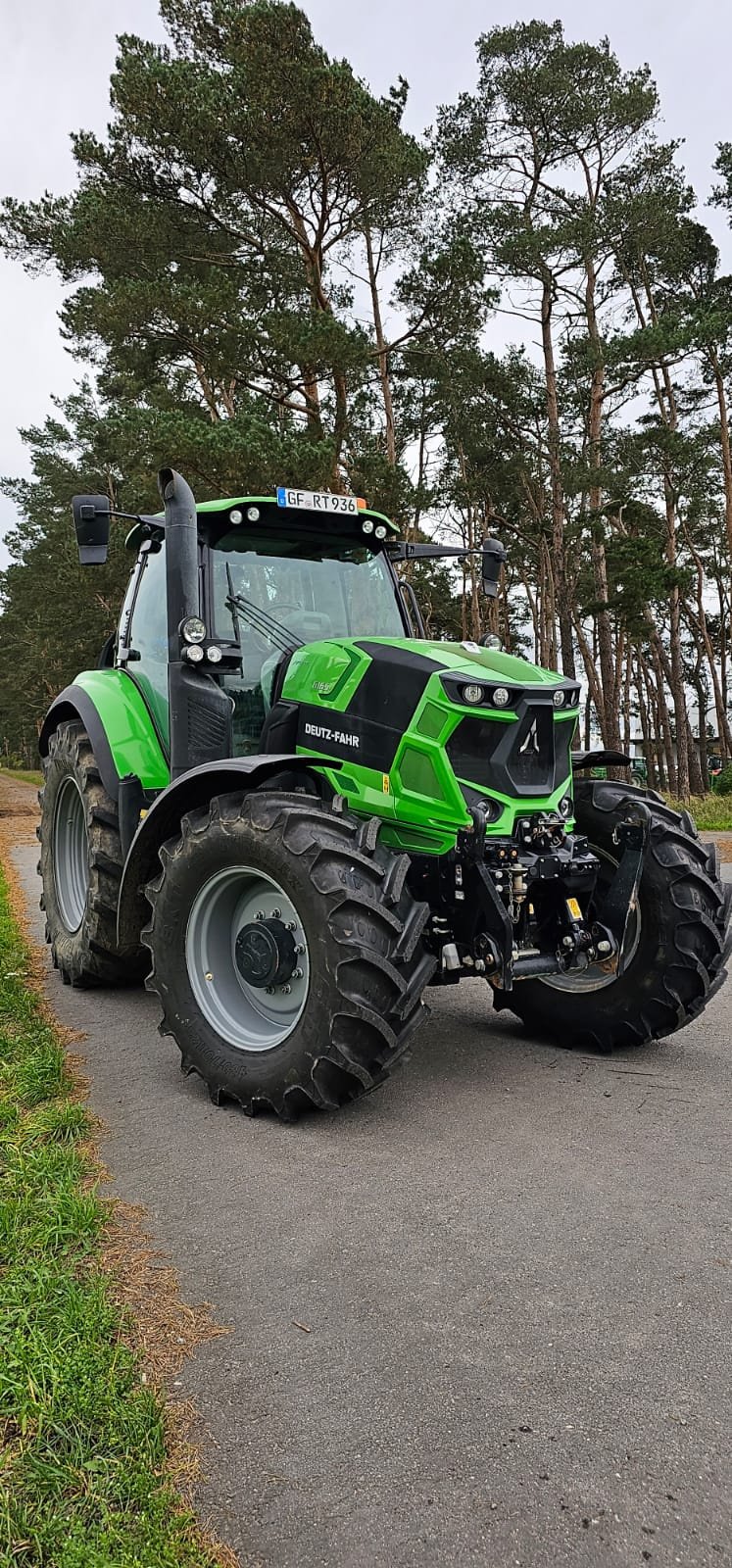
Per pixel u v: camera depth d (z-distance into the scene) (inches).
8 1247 98.1
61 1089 146.7
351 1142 129.3
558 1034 174.7
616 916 148.1
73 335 932.0
